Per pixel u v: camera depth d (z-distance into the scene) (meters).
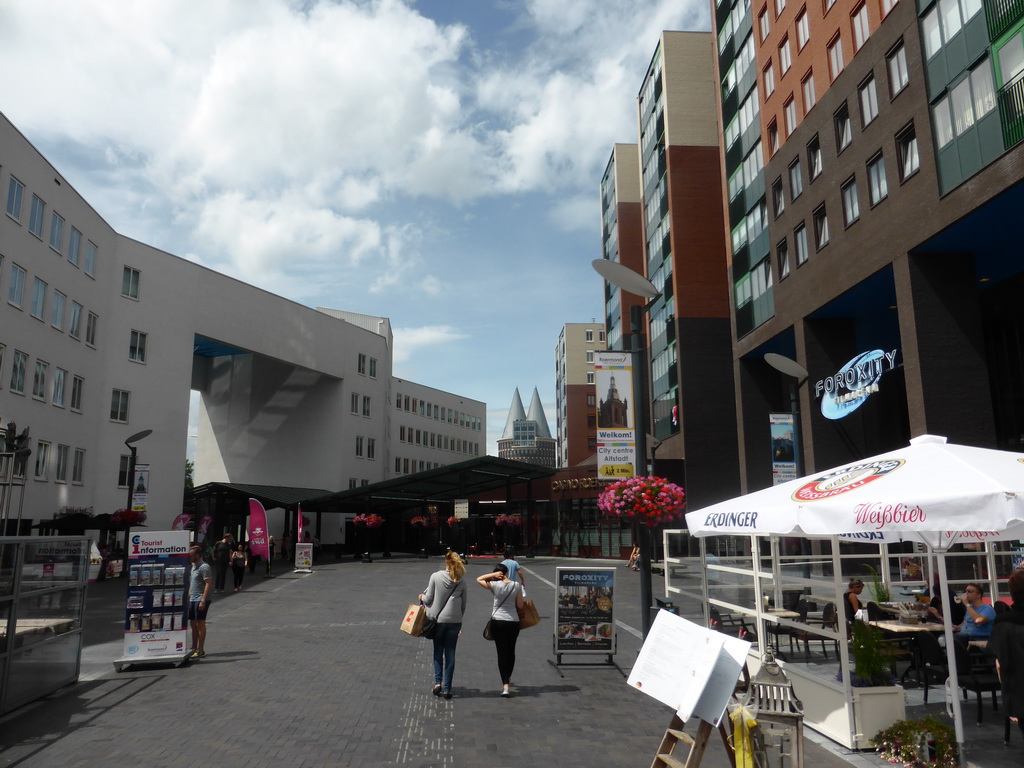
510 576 10.40
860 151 22.97
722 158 36.59
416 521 47.41
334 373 54.84
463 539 53.38
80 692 9.66
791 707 5.70
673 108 42.31
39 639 9.24
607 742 7.27
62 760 6.73
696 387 39.44
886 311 26.12
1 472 27.03
